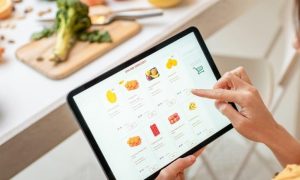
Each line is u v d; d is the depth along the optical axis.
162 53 0.66
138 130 0.64
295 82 1.21
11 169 0.67
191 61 0.68
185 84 0.67
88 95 0.61
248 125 0.60
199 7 0.87
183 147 0.67
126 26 0.82
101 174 1.16
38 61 0.76
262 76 1.09
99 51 0.76
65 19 0.80
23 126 0.65
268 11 1.30
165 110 0.66
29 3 0.99
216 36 1.39
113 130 0.62
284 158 0.63
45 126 0.68
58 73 0.72
